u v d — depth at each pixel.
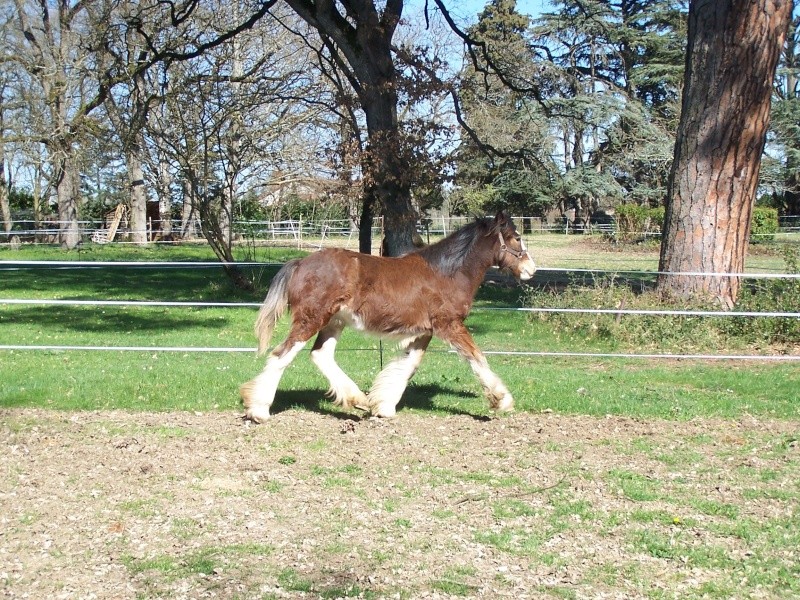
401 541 5.51
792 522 5.91
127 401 9.43
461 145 23.88
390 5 21.39
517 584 4.91
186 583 4.88
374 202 23.31
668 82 49.47
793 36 52.50
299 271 8.30
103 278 27.61
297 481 6.68
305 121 26.91
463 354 8.48
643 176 52.03
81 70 33.28
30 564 5.10
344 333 15.84
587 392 10.15
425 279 8.39
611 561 5.24
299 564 5.14
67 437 7.88
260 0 23.72
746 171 15.24
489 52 26.05
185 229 42.81
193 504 6.14
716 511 6.10
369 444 7.77
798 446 7.88
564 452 7.57
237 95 22.89
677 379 11.34
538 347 14.17
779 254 35.97
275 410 9.09
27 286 24.70
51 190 57.78
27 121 42.88
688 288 15.52
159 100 22.91
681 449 7.71
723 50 14.88
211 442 7.77
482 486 6.61
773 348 13.80
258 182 32.31
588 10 49.75
